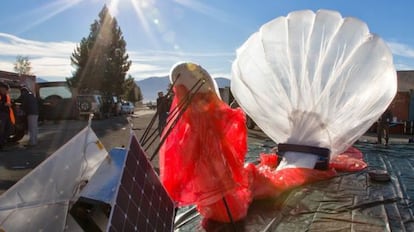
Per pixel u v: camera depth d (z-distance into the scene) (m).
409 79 28.03
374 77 5.24
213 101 3.53
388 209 4.09
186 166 3.42
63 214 2.48
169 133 3.26
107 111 26.69
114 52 48.44
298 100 5.40
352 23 5.47
